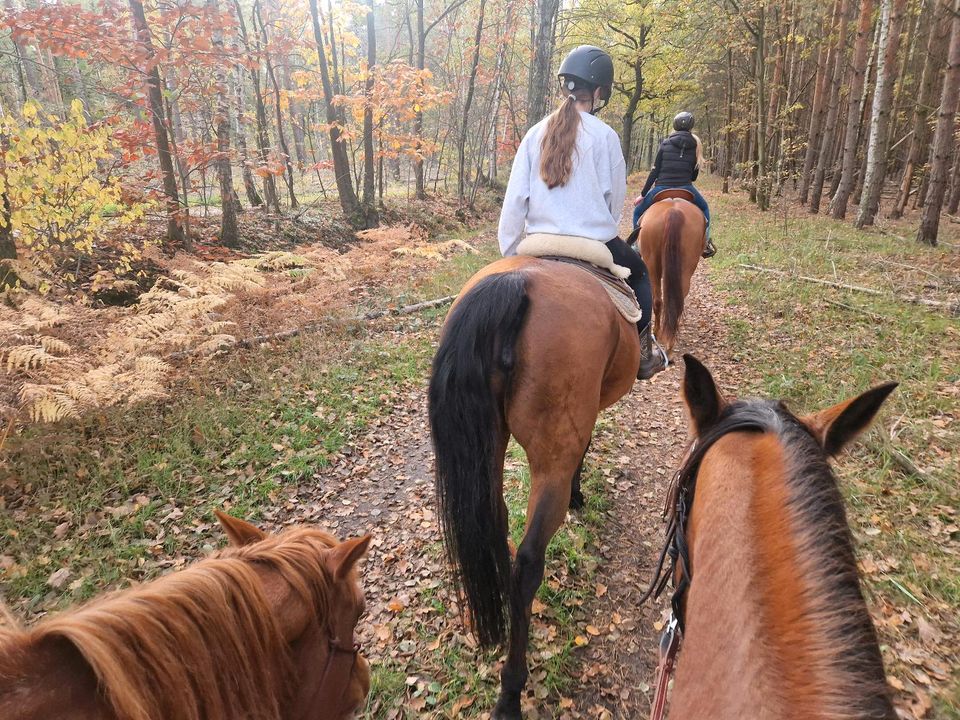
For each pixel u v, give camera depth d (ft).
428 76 42.11
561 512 8.08
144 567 11.51
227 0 35.60
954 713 7.91
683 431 16.75
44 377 16.65
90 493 13.44
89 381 15.80
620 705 8.84
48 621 3.48
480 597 7.54
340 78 51.47
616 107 101.35
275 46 40.29
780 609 3.41
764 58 66.59
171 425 15.93
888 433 14.34
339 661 4.76
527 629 7.88
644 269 11.93
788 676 3.14
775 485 4.06
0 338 16.66
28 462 14.06
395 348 21.67
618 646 9.80
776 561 3.63
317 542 4.91
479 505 7.43
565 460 8.08
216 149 31.14
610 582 11.15
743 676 3.29
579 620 10.28
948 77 33.14
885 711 2.90
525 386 7.84
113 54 26.48
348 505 13.57
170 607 3.61
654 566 11.59
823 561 3.50
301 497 13.76
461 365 7.54
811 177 69.72
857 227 42.88
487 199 64.75
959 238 38.81
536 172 9.95
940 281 26.35
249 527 5.11
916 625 9.41
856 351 19.51
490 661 9.44
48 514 12.76
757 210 57.67
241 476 14.16
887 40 39.45
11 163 19.65
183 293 23.45
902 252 33.24
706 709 3.36
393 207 50.44
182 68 29.60
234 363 19.52
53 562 11.51
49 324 17.58
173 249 28.96
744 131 79.77
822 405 16.40
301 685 4.51
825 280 27.53
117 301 23.66
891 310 22.94
